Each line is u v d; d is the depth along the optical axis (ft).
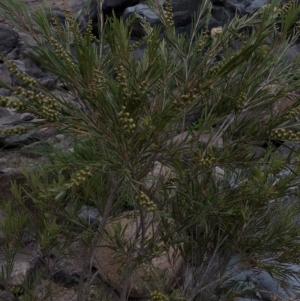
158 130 5.99
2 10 7.51
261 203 8.31
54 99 5.99
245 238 8.77
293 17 7.18
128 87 6.21
